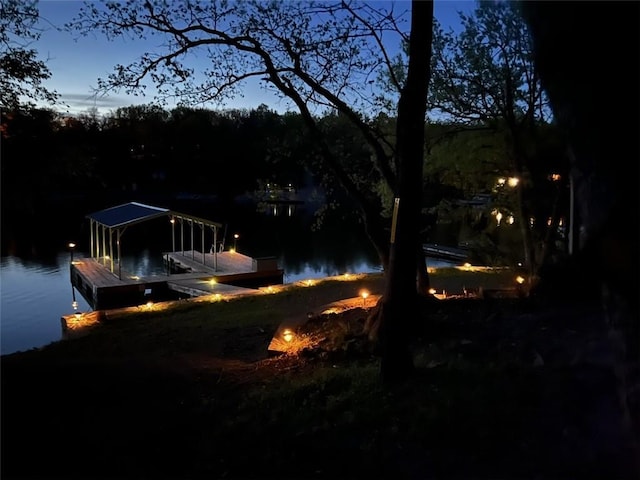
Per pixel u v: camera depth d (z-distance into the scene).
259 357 7.44
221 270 22.94
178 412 4.83
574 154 2.14
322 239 35.72
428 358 5.50
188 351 8.11
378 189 9.99
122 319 12.44
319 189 10.80
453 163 10.16
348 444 3.63
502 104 8.91
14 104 5.84
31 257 28.34
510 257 10.41
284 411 4.45
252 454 3.71
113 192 50.62
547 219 8.59
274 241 35.06
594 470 2.78
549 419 3.50
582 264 2.27
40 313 17.91
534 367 4.68
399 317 4.80
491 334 6.23
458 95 9.40
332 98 7.55
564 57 2.01
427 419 3.75
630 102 1.89
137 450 4.02
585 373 4.19
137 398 5.35
